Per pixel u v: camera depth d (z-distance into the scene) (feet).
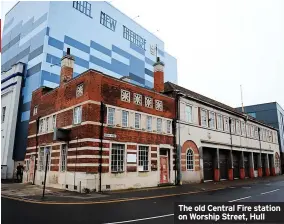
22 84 105.81
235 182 87.45
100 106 58.29
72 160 57.77
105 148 57.11
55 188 60.64
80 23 118.11
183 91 90.38
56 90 70.13
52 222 27.94
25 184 70.74
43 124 73.61
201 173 84.43
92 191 53.06
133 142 63.82
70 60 70.64
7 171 96.22
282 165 164.45
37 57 101.96
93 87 57.77
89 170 53.47
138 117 67.46
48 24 103.04
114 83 62.54
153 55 168.66
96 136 55.98
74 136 58.65
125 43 145.79
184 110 83.05
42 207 37.24
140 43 158.30
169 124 76.95
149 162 67.21
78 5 118.93
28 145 79.00
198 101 89.86
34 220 28.86
